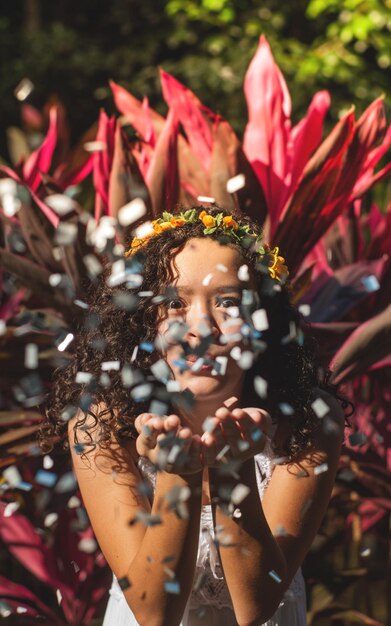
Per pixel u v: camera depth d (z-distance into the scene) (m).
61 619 2.07
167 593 1.10
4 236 1.99
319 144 2.07
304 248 1.91
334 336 1.86
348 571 2.01
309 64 5.54
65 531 2.00
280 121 1.92
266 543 1.12
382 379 2.08
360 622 1.96
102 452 1.28
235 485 1.11
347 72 5.57
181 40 6.30
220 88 5.75
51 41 6.39
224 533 1.11
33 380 1.34
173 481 1.10
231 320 1.14
